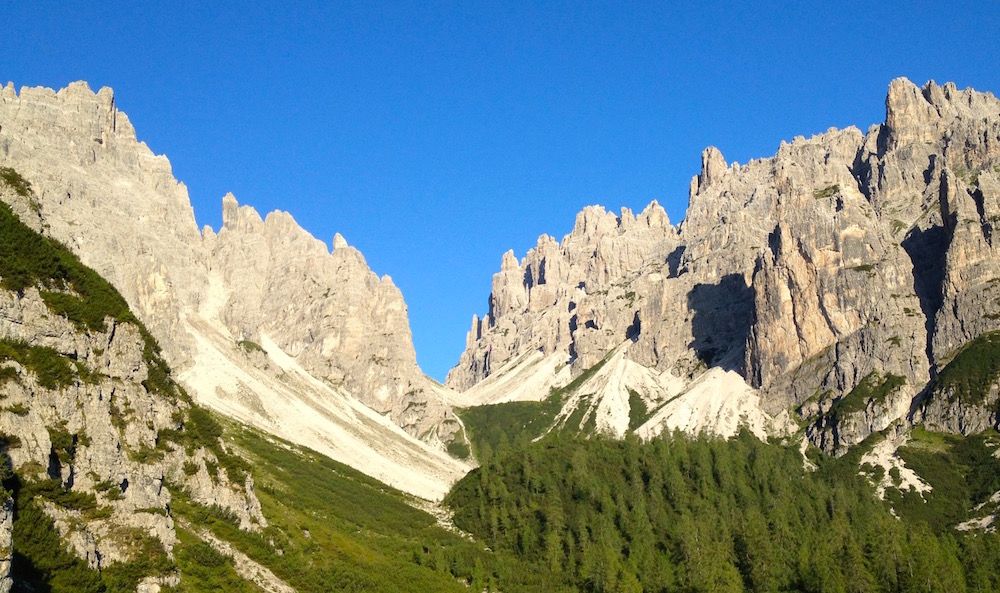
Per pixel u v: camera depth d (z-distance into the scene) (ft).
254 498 585.63
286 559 553.64
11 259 502.79
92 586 398.01
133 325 537.65
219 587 479.00
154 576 432.25
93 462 451.53
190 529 508.12
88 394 464.65
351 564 648.38
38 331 473.67
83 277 543.39
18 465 409.90
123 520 446.60
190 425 578.66
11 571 372.17
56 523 406.62
